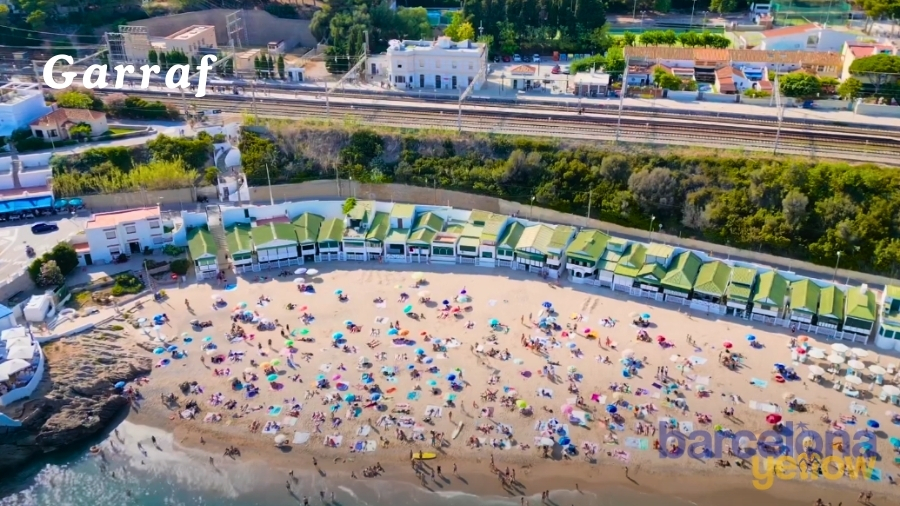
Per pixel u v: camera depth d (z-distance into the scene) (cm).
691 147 12562
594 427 8106
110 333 9544
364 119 14012
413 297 10400
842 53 16425
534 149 12756
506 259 11094
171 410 8506
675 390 8569
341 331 9656
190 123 13938
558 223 12012
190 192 12481
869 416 8181
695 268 10462
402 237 11269
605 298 10400
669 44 17950
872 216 10656
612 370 8906
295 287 10656
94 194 12181
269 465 7800
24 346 8681
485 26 18412
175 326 9756
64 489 7700
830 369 8881
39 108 13862
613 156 12156
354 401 8488
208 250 10775
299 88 16025
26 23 18700
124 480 7738
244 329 9706
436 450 7881
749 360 9075
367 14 18262
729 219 11106
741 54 16500
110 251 11056
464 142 13038
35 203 11762
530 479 7575
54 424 8206
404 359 9112
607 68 16188
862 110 14050
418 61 15925
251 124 13675
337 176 12750
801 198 10825
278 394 8625
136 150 13038
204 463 7862
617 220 11675
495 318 9900
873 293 9856
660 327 9731
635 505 7300
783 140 12756
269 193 12662
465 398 8500
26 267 10200
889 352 9200
